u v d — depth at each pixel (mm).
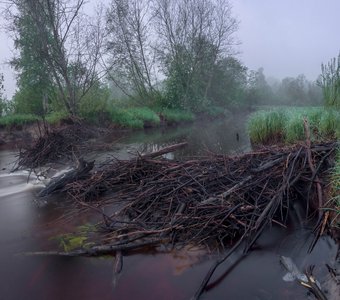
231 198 4469
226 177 5059
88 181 6250
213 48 32438
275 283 3248
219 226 4105
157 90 29469
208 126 22859
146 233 4133
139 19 26906
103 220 4770
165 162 6211
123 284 3369
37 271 3680
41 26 16750
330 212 4137
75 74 18078
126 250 3926
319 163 4918
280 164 5066
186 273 3496
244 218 4227
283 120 10062
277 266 3510
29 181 7488
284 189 4449
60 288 3367
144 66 28234
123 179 6238
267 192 4586
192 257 3764
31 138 13578
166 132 18734
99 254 3910
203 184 4988
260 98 48406
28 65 17656
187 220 4164
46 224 4973
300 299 2984
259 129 10148
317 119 8570
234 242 4008
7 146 13055
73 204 5734
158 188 5094
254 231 4055
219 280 3348
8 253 4113
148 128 21500
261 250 3826
